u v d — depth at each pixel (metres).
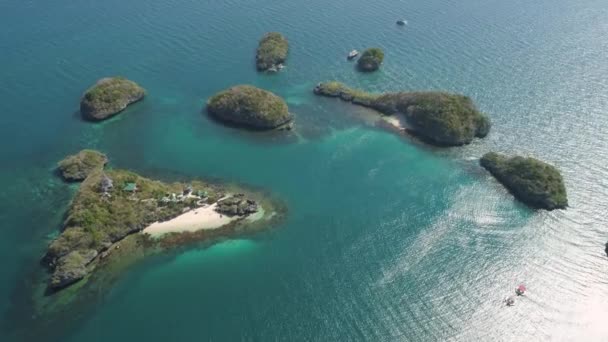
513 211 136.62
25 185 143.50
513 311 110.38
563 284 116.12
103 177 136.62
